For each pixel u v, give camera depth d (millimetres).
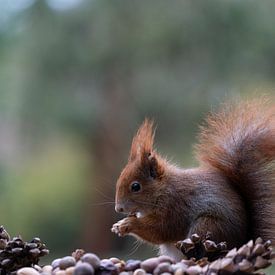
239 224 5000
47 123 16734
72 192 18578
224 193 5082
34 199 18672
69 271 4027
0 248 4492
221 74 14945
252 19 14953
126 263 4102
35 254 4469
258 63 14922
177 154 15086
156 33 15258
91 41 15930
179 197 5152
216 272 3848
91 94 16547
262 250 3861
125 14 15609
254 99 5430
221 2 14977
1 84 17156
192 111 14953
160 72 15414
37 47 16250
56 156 18047
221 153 5273
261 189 5102
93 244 18406
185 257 4488
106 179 17672
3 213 18656
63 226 18781
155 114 15312
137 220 5258
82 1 16094
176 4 15281
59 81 16375
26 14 16625
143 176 5277
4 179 18391
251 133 5250
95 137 17094
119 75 16031
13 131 18750
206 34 15055
